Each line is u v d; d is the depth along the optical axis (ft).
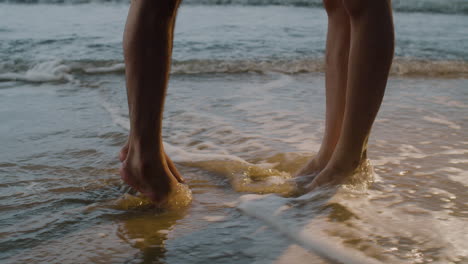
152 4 3.92
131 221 4.38
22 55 14.15
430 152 6.30
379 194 4.81
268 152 6.40
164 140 6.98
